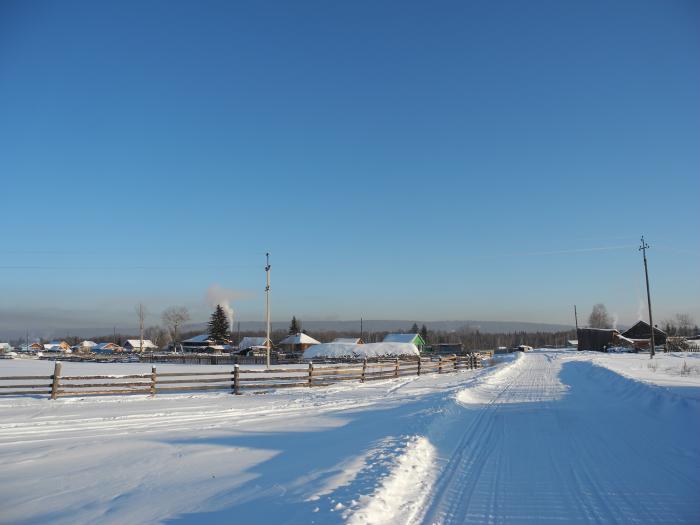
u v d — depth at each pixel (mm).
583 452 9422
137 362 66250
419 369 32875
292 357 64125
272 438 11180
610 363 40812
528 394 20438
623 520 5938
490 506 6477
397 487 7090
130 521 6020
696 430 10969
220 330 97125
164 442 10781
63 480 7918
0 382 26516
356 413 15258
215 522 5812
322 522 5562
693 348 73375
